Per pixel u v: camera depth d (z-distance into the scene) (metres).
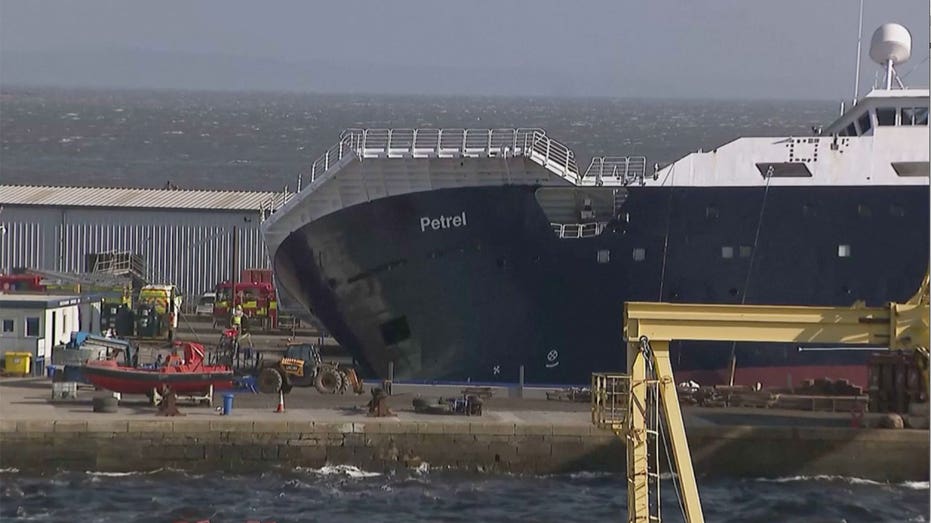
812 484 161.75
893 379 170.00
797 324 115.38
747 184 184.62
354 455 162.75
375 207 185.75
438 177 184.25
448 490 155.75
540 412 171.38
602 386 118.62
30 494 151.50
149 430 160.75
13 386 180.50
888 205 184.88
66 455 160.12
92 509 147.00
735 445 164.00
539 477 161.62
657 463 124.81
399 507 149.50
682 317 114.06
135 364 179.75
